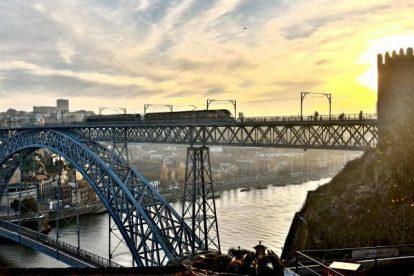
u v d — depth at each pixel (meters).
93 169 77.19
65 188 180.12
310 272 20.55
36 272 27.62
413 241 43.22
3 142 110.56
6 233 101.69
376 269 20.98
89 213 170.38
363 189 53.66
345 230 49.06
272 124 58.84
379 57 57.06
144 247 66.44
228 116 64.81
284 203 179.25
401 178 49.31
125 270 27.56
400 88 54.75
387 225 46.38
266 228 127.25
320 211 55.03
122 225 70.75
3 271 27.56
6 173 116.50
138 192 71.38
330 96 59.69
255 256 27.17
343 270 18.23
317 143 56.03
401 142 52.31
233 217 145.38
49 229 136.25
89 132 85.69
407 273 20.86
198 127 68.00
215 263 28.81
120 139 80.06
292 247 57.69
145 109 79.19
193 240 61.84
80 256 80.50
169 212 69.06
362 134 54.59
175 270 27.66
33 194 171.75
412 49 54.66
